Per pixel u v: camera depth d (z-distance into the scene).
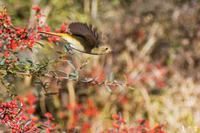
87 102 15.07
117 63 17.23
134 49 17.91
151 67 17.64
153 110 15.01
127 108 15.48
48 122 8.93
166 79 17.47
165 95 16.38
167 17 18.91
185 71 18.25
